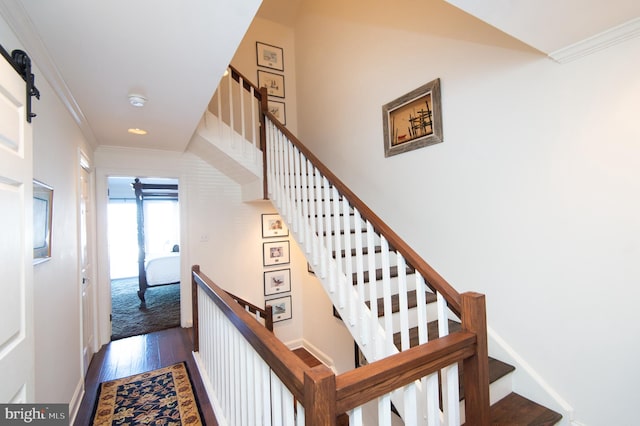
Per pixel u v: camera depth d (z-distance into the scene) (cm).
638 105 143
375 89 310
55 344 184
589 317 162
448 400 125
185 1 129
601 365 158
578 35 151
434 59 245
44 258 166
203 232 403
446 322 137
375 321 177
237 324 151
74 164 239
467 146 221
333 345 392
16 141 110
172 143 345
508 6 129
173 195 836
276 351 107
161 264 654
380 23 301
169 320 428
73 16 135
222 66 183
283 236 459
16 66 111
